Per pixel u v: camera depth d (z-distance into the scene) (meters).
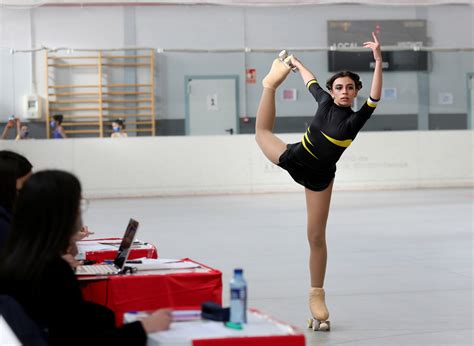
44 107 26.88
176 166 25.03
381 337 6.89
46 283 3.76
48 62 26.75
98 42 26.88
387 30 27.72
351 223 16.47
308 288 9.36
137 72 27.09
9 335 3.67
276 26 27.55
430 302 8.40
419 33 27.78
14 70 26.64
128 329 3.67
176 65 27.22
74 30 26.77
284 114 27.38
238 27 27.44
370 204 20.75
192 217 18.16
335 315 7.88
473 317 7.64
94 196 24.56
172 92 27.27
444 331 7.08
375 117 27.77
